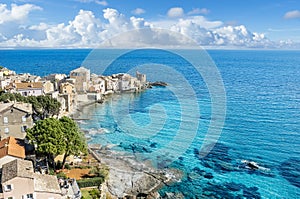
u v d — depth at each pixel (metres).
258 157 74.50
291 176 65.56
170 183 60.06
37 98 91.12
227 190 59.44
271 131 91.94
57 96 113.50
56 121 59.34
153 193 56.12
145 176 60.59
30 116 67.75
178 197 55.91
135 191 56.75
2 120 65.56
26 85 115.69
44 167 56.59
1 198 41.69
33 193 42.62
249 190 59.81
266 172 67.12
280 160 73.31
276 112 114.00
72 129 59.59
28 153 58.81
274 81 193.25
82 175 58.25
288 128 95.69
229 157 73.75
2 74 154.62
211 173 65.56
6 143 56.75
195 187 59.66
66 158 64.94
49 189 43.94
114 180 58.75
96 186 55.16
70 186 50.84
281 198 57.25
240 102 128.75
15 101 78.50
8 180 41.56
